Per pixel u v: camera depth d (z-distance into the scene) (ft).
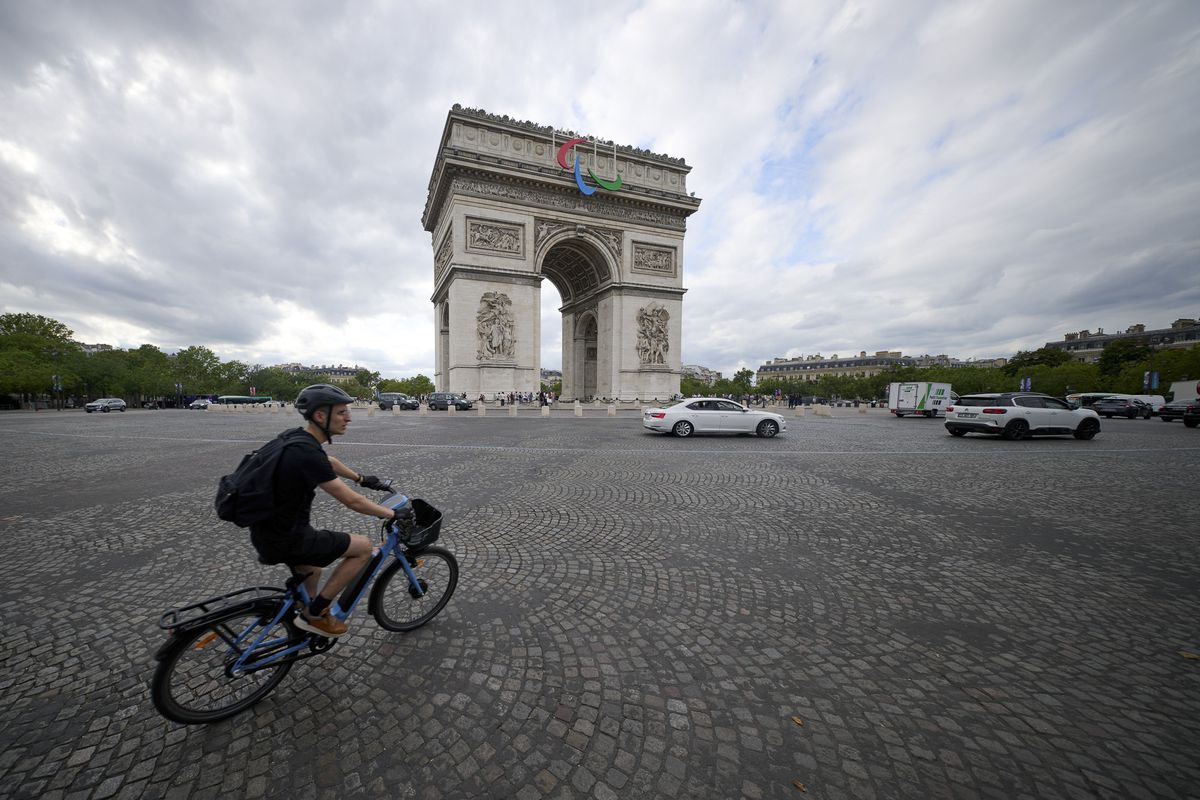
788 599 15.83
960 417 65.77
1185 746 9.29
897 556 19.62
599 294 178.09
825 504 27.76
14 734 9.72
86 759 9.11
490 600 15.72
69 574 17.80
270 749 9.46
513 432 70.28
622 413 129.90
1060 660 12.32
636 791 8.46
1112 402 132.77
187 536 21.97
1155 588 16.58
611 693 11.09
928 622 14.33
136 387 266.98
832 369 586.86
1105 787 8.40
